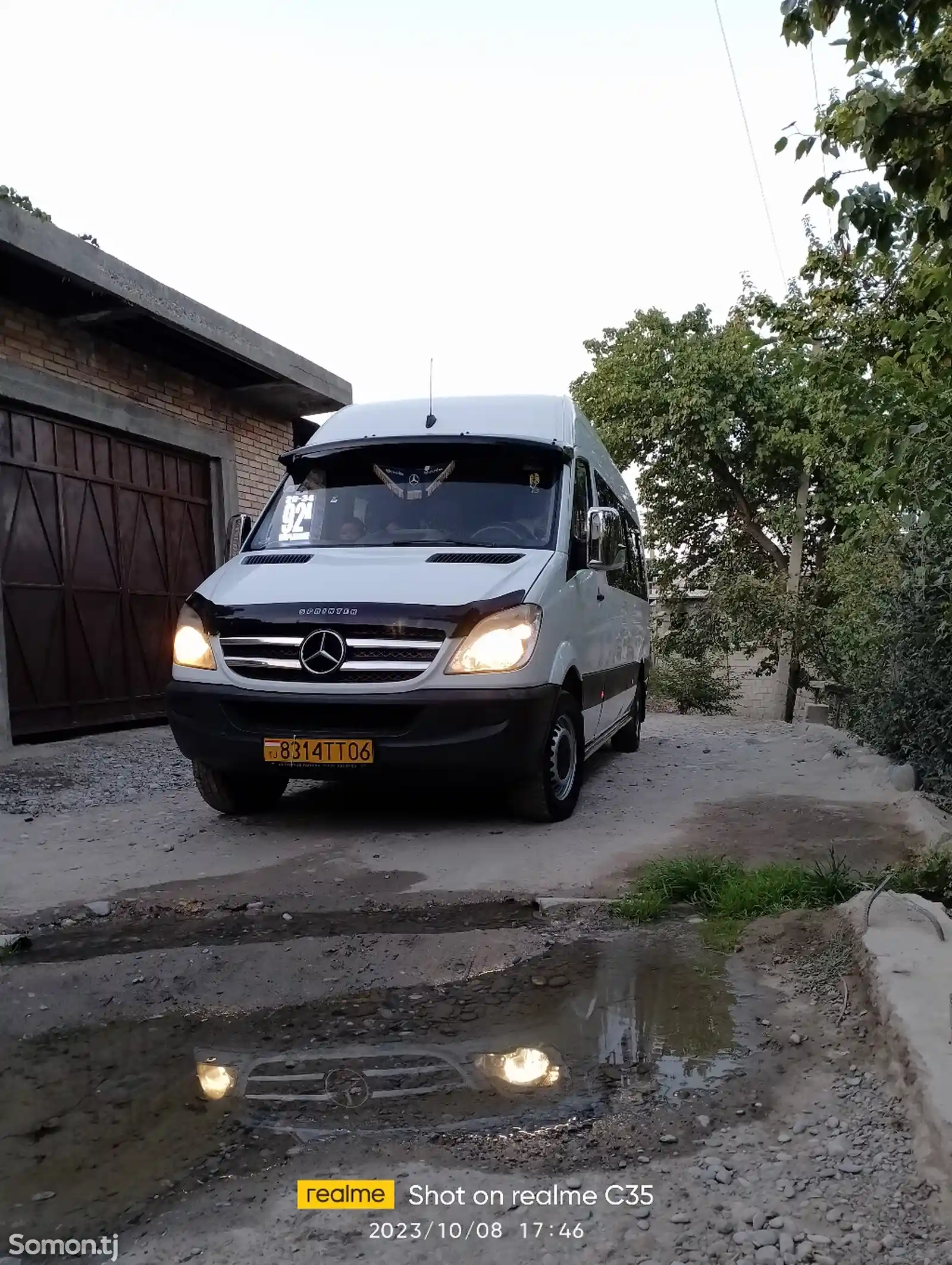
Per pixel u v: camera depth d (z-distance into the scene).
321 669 5.35
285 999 3.66
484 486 6.50
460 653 5.30
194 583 11.73
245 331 10.87
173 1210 2.38
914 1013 2.99
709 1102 2.82
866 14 3.84
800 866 4.77
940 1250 2.16
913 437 5.08
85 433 9.94
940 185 4.18
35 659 9.21
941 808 6.30
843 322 11.32
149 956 3.96
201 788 6.19
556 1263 2.16
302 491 6.78
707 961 3.86
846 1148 2.55
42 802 6.83
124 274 8.92
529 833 5.75
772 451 22.42
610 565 6.70
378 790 7.07
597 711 7.13
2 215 7.59
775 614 21.36
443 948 3.99
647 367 23.20
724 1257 2.16
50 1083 3.06
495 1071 3.05
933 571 6.79
